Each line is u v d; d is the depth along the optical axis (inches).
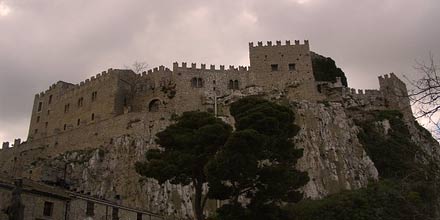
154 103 4274.1
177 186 3208.7
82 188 3294.8
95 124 3850.9
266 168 1743.4
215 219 1829.5
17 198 1374.3
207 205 2960.1
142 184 3245.6
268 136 1747.0
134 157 3449.8
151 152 1962.4
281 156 1841.8
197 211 1812.3
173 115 3698.3
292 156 1871.3
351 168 3759.8
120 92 4279.0
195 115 2017.7
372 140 4124.0
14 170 4143.7
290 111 1942.7
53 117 4707.2
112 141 3634.4
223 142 1817.2
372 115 4414.4
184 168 1823.3
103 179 3403.1
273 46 4456.2
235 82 4318.4
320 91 4488.2
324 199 3078.2
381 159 3959.2
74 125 4421.8
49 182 2748.5
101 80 4421.8
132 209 2393.0
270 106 1894.7
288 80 4288.9
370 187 3065.9
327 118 4015.8
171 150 1919.3
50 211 1956.2
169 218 2812.5
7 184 1812.3
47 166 3179.1
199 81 4259.4
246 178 1743.4
